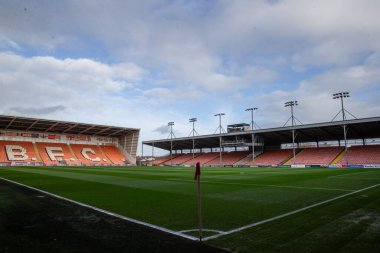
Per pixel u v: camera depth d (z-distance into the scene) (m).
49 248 5.70
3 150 69.19
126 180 24.25
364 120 48.81
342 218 8.30
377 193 14.07
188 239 6.36
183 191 15.94
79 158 77.69
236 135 69.06
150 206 10.83
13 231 7.02
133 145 86.19
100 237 6.50
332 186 18.12
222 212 9.52
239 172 37.69
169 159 90.75
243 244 5.96
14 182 21.58
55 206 10.80
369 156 55.28
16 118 64.31
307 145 71.25
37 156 71.69
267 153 72.00
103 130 82.94
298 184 19.77
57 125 73.62
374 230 6.92
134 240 6.27
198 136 75.75
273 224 7.70
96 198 13.09
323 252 5.44
